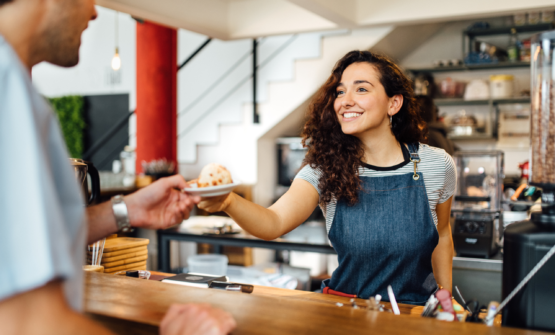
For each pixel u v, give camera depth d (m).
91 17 0.72
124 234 3.59
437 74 5.62
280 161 5.56
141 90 4.88
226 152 5.29
